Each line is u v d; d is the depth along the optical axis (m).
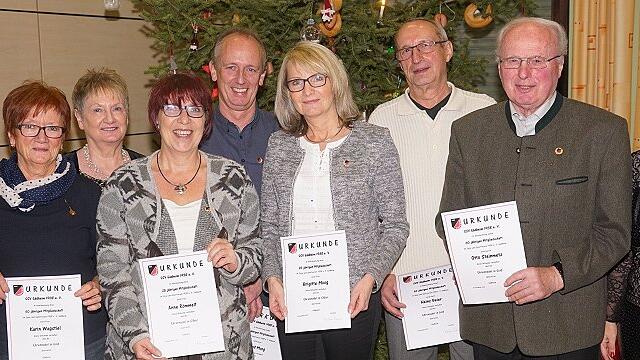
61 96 2.43
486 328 2.37
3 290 2.29
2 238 2.35
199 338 2.24
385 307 2.89
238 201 2.37
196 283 2.24
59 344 2.32
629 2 4.09
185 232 2.29
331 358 2.54
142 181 2.31
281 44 3.63
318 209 2.48
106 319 2.53
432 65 2.90
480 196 2.35
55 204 2.40
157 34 3.78
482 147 2.35
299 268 2.42
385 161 2.50
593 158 2.16
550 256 2.21
